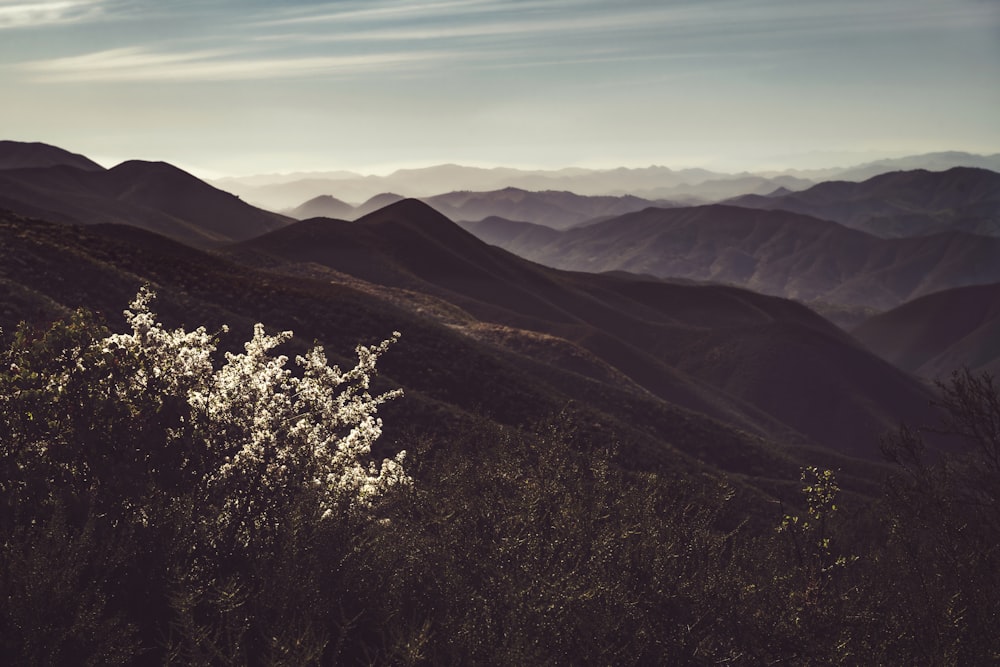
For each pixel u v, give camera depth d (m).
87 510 6.00
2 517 5.72
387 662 5.02
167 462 6.66
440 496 7.08
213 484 6.80
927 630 6.16
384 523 7.09
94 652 4.67
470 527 6.62
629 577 6.03
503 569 6.02
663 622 5.67
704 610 5.82
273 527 6.46
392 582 6.07
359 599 5.86
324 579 5.85
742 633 5.74
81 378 6.68
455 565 6.25
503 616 5.49
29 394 6.40
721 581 6.04
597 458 7.32
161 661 5.16
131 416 6.77
